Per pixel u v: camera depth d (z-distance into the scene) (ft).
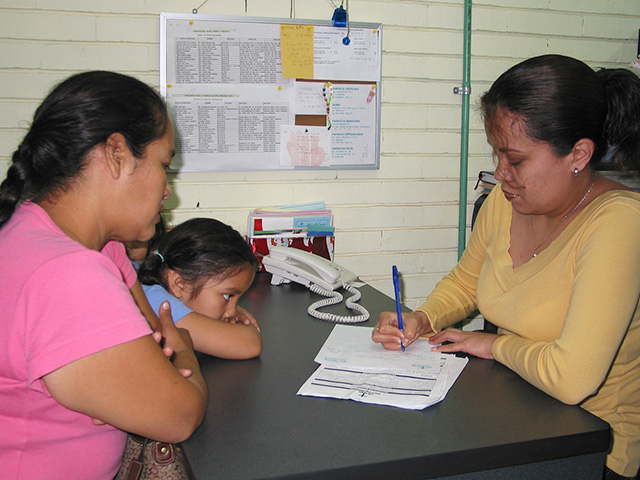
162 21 6.54
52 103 2.56
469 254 4.73
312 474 2.42
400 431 2.77
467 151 7.56
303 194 7.30
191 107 6.79
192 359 3.22
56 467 2.70
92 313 2.28
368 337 4.17
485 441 2.67
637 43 8.03
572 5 7.73
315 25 6.95
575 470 2.88
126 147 2.61
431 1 7.28
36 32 6.34
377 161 7.41
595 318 3.07
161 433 2.54
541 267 3.67
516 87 3.28
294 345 4.04
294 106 7.06
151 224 2.90
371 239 7.60
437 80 7.48
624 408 3.66
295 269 5.67
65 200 2.63
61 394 2.31
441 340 3.97
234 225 7.13
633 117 3.36
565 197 3.50
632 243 3.16
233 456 2.54
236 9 6.77
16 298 2.34
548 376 3.13
